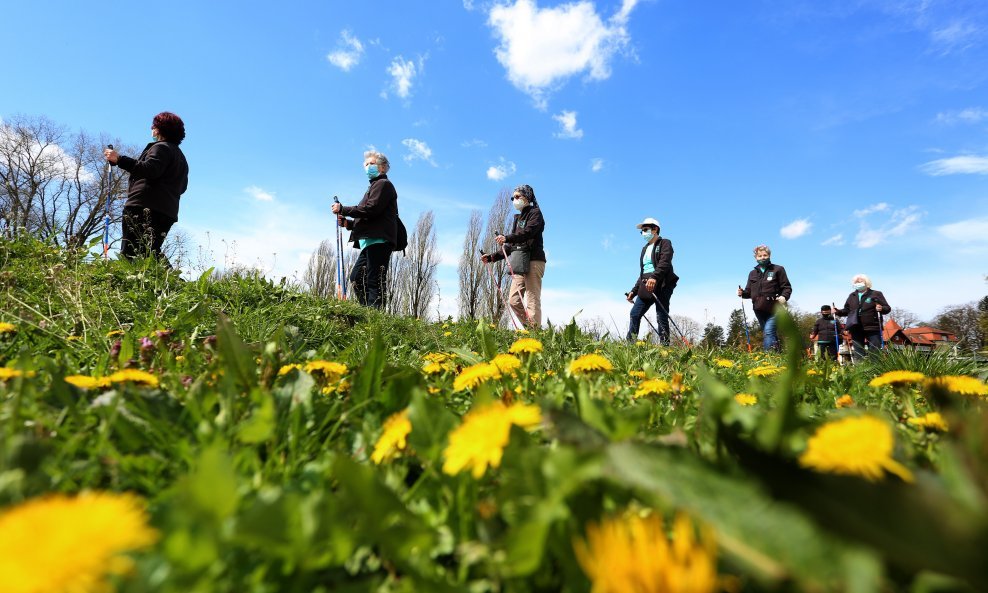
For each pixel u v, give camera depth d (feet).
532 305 24.16
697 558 1.20
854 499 1.32
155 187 17.19
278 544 1.76
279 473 2.91
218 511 1.65
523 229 23.79
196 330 8.30
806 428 2.24
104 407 3.26
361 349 10.02
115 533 1.22
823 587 1.20
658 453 1.58
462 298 105.81
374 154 22.56
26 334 6.75
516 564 1.71
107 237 16.81
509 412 2.07
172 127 17.83
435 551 2.15
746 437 2.20
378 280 22.08
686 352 10.29
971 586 1.18
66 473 2.60
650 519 1.61
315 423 3.74
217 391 3.96
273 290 16.19
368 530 1.89
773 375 8.59
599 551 1.27
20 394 2.95
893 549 1.25
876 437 1.76
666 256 26.89
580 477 1.68
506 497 2.16
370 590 1.86
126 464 2.75
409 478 3.04
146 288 13.25
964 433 1.55
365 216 21.58
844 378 7.85
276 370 4.27
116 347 5.82
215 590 1.75
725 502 1.39
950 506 1.23
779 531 1.29
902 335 15.43
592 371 5.21
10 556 1.11
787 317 1.71
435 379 6.08
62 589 1.12
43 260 13.17
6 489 1.88
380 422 3.88
